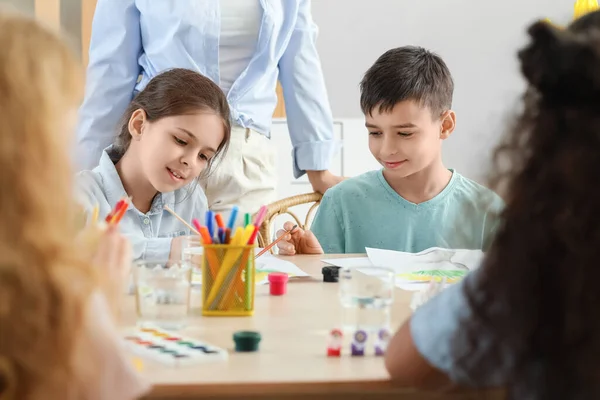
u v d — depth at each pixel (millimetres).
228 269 1381
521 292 814
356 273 1202
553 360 811
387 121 2191
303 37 2754
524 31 894
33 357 753
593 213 791
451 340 917
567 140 810
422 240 2326
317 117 2777
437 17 4168
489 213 891
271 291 1587
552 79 822
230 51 2604
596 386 788
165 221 2205
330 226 2402
